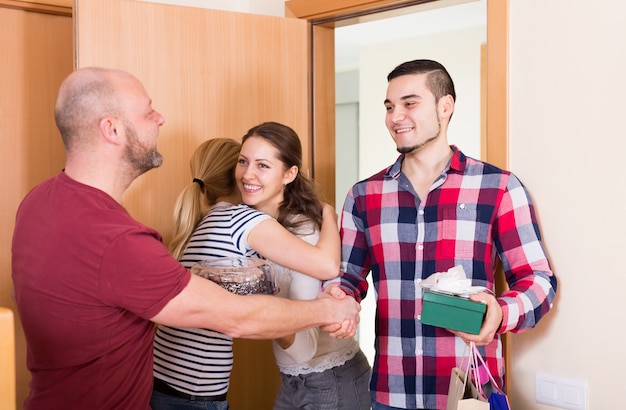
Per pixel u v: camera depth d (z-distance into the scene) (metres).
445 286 1.74
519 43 2.10
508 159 2.12
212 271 1.82
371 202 2.08
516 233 1.92
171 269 1.50
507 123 2.12
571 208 1.99
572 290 1.99
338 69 6.90
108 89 1.57
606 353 1.92
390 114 2.00
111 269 1.46
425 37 5.48
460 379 1.73
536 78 2.06
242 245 1.97
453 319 1.72
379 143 5.86
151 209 2.54
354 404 2.18
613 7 1.89
